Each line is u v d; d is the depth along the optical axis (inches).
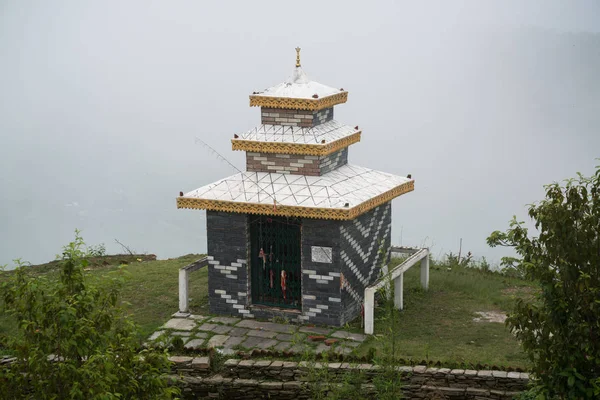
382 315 853.8
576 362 513.0
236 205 816.3
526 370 649.0
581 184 526.6
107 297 503.8
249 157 871.1
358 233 852.0
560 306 511.5
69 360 464.8
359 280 862.5
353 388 624.1
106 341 490.3
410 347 751.1
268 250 850.1
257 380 682.2
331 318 820.0
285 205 796.6
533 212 537.0
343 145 874.1
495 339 782.5
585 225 508.1
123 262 1142.3
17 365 473.1
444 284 981.8
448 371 652.7
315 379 631.2
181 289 866.8
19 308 475.5
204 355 724.7
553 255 514.0
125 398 487.8
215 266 857.5
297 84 866.8
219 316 858.8
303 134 847.1
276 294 854.5
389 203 934.4
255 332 805.2
